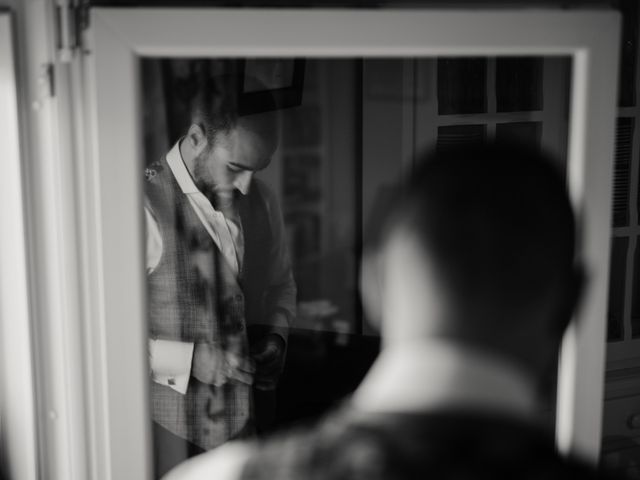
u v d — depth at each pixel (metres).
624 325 2.41
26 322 1.75
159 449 2.19
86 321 1.72
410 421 0.70
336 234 2.62
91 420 1.75
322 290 2.57
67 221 1.69
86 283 1.71
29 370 1.76
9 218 1.73
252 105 2.20
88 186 1.69
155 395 2.17
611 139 1.87
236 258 2.22
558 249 0.73
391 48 1.71
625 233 2.41
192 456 2.21
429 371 0.72
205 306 2.16
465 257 0.72
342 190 2.56
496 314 0.72
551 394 2.10
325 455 0.71
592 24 1.81
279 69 2.24
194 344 2.16
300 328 2.52
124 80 1.64
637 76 2.38
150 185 2.12
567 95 2.27
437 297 0.72
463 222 0.73
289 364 2.47
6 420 1.83
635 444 2.44
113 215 1.68
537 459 0.69
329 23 1.68
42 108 1.69
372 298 0.80
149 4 1.67
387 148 2.48
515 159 0.76
